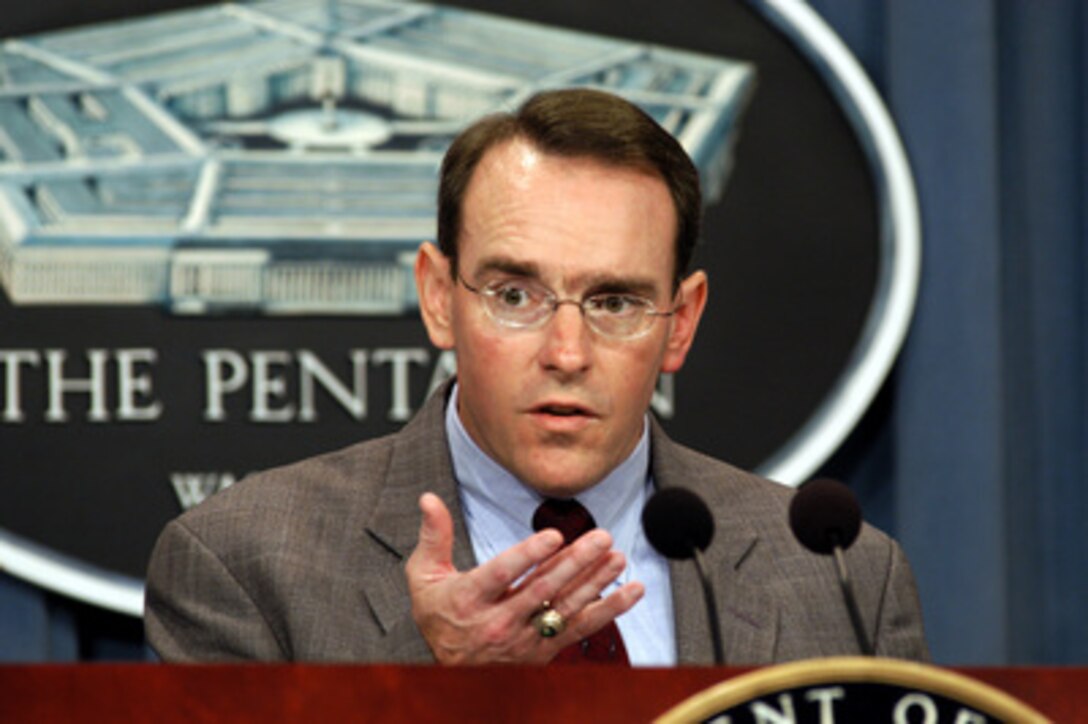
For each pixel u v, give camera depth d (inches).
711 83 410.3
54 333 402.0
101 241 403.9
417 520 268.7
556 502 266.1
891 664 159.8
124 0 414.0
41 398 401.1
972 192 411.5
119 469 399.9
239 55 412.2
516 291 246.5
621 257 244.4
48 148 407.5
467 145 254.4
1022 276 419.2
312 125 410.6
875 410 415.2
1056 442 415.2
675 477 280.8
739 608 266.4
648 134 249.9
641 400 250.8
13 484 398.9
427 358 402.0
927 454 409.1
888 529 414.9
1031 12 423.5
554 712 163.9
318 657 252.8
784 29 410.0
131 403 401.1
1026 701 164.6
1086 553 412.8
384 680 163.8
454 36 413.7
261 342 402.6
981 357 409.1
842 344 404.8
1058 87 421.7
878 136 404.8
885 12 417.4
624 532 271.0
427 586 206.4
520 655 203.8
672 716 157.4
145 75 411.2
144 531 399.2
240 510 270.7
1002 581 407.5
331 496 274.1
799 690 158.9
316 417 400.8
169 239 404.5
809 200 407.8
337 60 412.5
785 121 409.4
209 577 264.2
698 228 261.3
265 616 260.7
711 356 405.7
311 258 404.8
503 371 246.2
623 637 263.1
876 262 406.0
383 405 401.4
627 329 247.1
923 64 415.2
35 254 403.2
